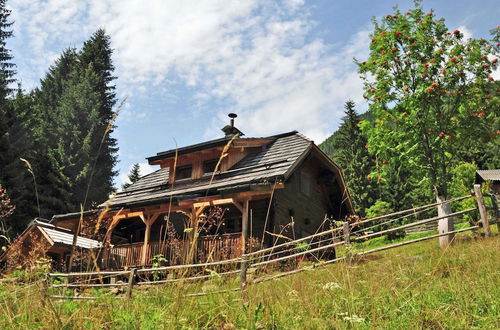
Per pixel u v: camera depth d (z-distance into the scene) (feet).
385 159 54.80
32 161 107.24
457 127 51.37
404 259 30.09
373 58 55.11
